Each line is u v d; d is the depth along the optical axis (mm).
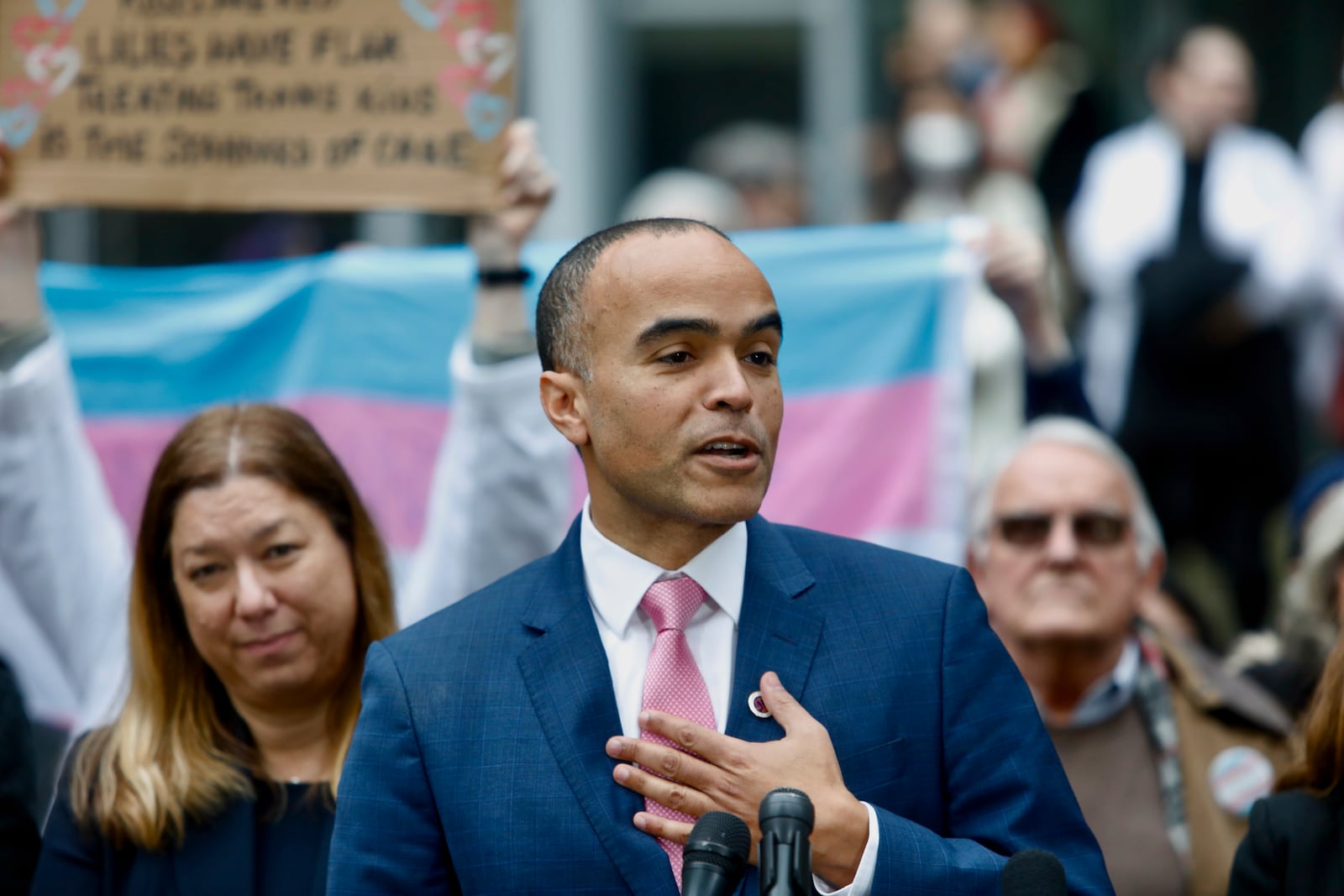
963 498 14078
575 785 8023
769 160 24562
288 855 10000
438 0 12117
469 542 11875
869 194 23219
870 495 14164
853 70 26688
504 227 11984
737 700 8188
